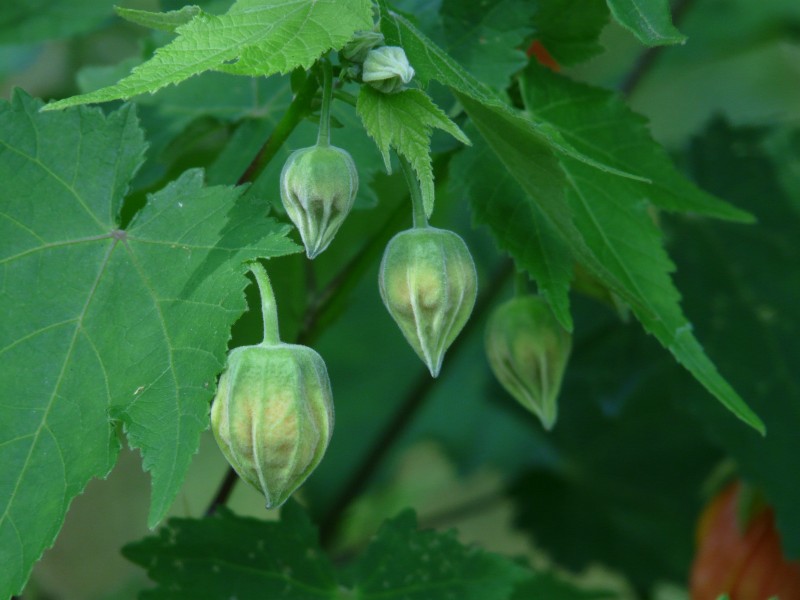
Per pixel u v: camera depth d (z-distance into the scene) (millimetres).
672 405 594
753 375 501
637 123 427
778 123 525
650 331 399
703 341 505
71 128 387
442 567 446
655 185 424
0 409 372
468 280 388
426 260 385
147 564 433
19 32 523
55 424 372
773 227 514
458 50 421
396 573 445
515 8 421
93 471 367
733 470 520
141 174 454
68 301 378
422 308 386
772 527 502
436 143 421
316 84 391
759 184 520
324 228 377
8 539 366
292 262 448
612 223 416
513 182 411
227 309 369
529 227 408
